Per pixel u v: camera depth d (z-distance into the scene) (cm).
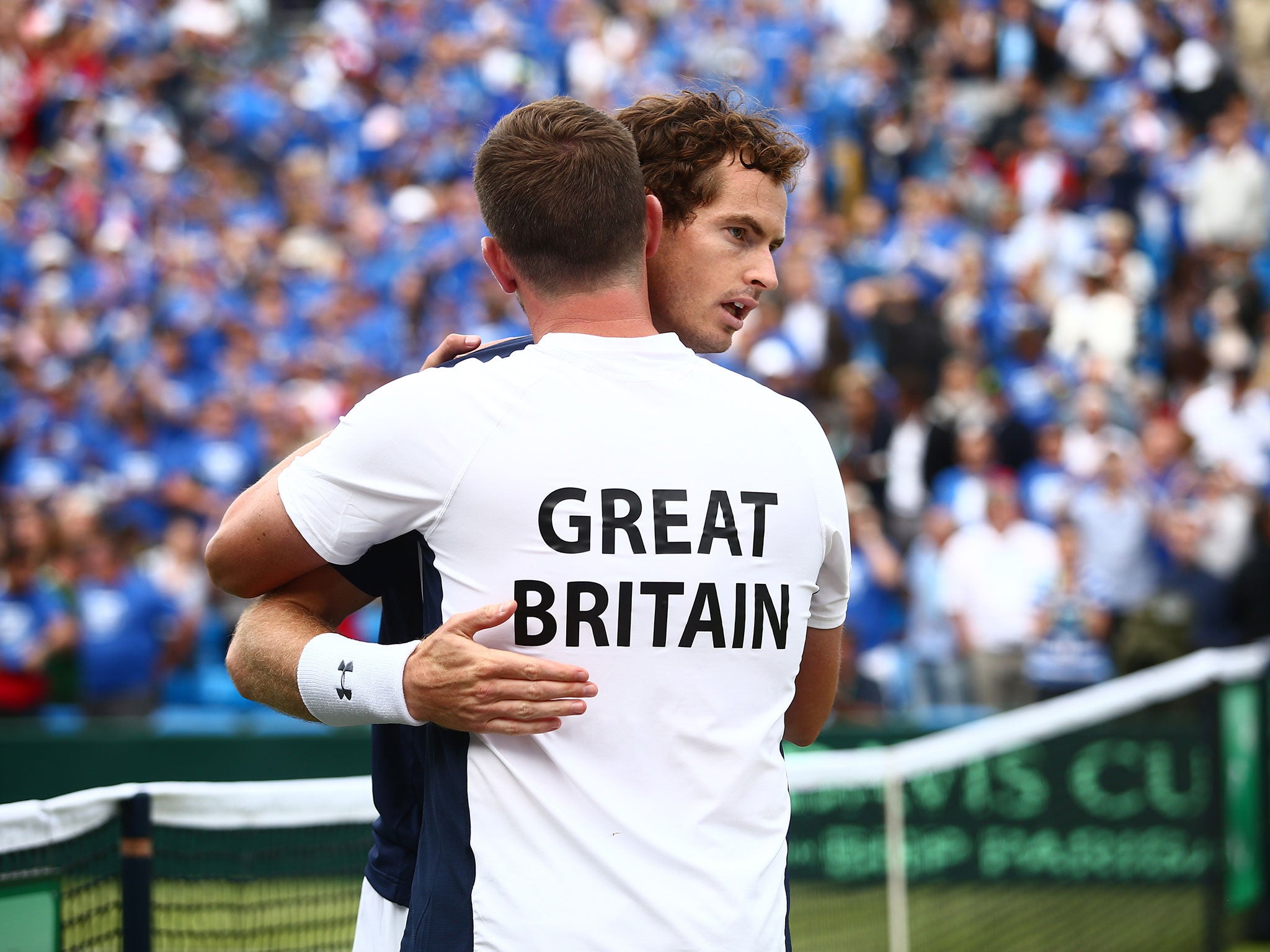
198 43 2895
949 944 813
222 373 1969
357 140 2570
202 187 2472
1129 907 923
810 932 698
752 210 345
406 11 2831
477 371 310
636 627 299
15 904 393
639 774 297
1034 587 1277
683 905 291
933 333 1719
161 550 1497
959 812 842
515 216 315
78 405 1877
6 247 2258
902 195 2188
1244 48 2542
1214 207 2023
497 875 292
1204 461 1510
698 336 351
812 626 349
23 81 2670
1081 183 2094
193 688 1346
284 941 481
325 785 483
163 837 445
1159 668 1243
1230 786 955
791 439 322
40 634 1356
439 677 290
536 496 300
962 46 2434
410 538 318
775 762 314
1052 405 1617
